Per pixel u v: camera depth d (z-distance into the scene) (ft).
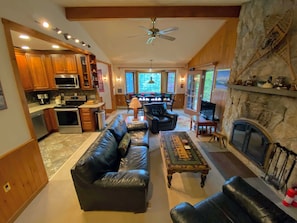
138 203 5.77
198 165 6.98
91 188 5.46
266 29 7.85
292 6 6.64
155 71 25.67
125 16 10.29
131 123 11.84
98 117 15.11
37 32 7.60
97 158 5.81
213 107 13.51
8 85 5.69
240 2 9.61
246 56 9.62
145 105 15.94
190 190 7.29
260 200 4.33
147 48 18.16
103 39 15.46
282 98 6.98
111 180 5.47
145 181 5.52
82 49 12.97
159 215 5.99
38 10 7.66
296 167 6.41
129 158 7.59
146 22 12.76
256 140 8.64
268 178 7.72
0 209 5.31
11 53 5.82
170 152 7.93
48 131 13.92
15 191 5.90
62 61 14.17
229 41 12.26
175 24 13.17
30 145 6.66
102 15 10.28
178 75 24.72
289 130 6.69
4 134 5.53
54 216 5.97
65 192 7.16
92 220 5.79
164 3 9.78
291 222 3.71
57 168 9.01
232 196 4.84
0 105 5.33
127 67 24.23
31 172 6.73
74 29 11.65
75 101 16.07
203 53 17.61
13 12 6.10
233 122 10.75
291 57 6.70
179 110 24.30
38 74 13.69
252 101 8.94
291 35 6.70
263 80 8.29
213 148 11.55
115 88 25.08
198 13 10.31
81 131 14.56
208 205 4.71
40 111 12.79
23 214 6.06
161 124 14.43
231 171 8.77
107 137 7.68
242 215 4.36
